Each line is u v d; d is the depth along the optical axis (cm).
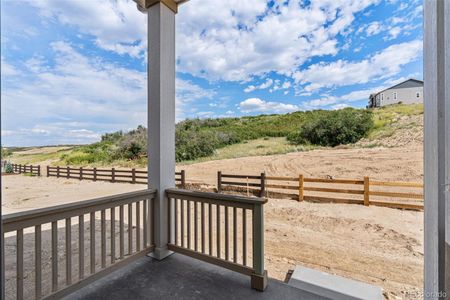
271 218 462
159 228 247
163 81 254
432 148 119
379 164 869
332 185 759
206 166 1141
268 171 962
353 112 1317
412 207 484
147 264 235
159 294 186
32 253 321
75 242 364
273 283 205
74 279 241
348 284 204
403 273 251
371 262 278
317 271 232
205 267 229
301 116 1536
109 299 179
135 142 1538
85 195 755
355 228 396
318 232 383
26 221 151
